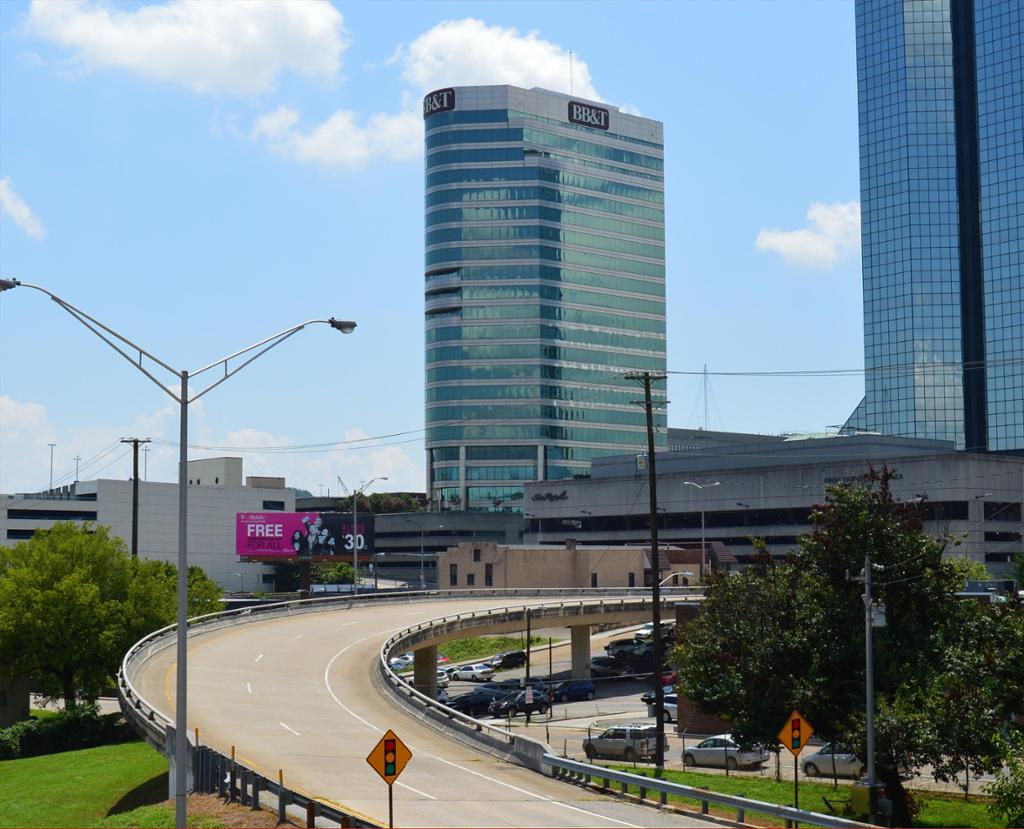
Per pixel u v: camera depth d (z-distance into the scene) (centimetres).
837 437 15825
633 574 13375
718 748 5353
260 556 15912
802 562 4188
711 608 4253
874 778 3491
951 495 12838
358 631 7525
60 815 4038
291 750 4041
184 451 2681
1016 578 9794
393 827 2742
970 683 3741
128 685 4816
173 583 8131
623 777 3531
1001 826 3653
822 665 3969
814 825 3067
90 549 7250
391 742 2547
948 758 4509
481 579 13662
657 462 17112
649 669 10869
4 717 7069
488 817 3025
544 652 12069
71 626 6875
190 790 3497
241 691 5300
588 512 16862
